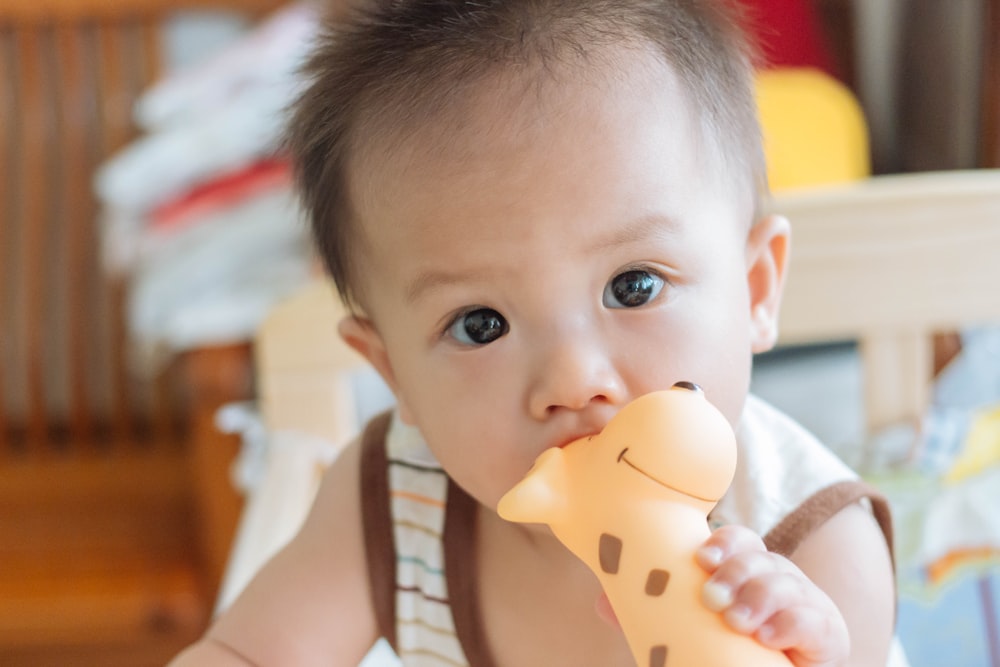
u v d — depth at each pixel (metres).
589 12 0.59
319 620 0.72
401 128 0.57
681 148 0.56
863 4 1.75
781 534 0.65
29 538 1.58
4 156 1.80
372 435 0.77
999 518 0.95
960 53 1.52
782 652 0.45
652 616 0.45
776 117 1.41
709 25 0.64
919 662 0.90
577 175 0.54
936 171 1.61
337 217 0.63
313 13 1.62
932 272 0.97
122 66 1.83
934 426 1.03
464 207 0.55
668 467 0.47
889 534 0.68
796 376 1.38
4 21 1.79
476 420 0.56
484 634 0.71
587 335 0.54
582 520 0.48
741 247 0.60
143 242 1.57
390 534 0.73
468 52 0.58
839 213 0.96
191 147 1.61
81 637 1.46
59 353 1.84
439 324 0.57
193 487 1.67
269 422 1.03
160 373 1.78
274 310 1.02
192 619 1.45
